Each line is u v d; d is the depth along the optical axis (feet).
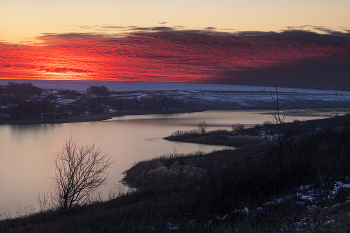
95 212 44.52
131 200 55.57
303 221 27.25
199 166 108.06
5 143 213.46
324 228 23.70
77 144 204.03
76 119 385.29
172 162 130.11
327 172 41.91
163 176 99.71
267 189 40.16
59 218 48.42
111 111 517.96
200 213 36.17
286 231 25.17
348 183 37.37
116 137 239.09
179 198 43.60
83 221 39.86
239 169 49.88
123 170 125.90
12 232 43.88
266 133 196.34
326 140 71.05
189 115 472.03
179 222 34.94
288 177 41.65
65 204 58.08
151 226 35.29
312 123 208.33
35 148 192.03
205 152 158.81
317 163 44.75
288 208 31.65
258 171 44.86
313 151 52.39
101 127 314.55
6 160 155.22
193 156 138.10
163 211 39.63
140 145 197.88
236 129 251.60
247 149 128.88
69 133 267.59
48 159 156.56
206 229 30.76
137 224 36.29
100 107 504.02
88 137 240.53
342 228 22.81
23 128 310.45
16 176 123.13
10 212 81.76
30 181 115.65
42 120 371.15
